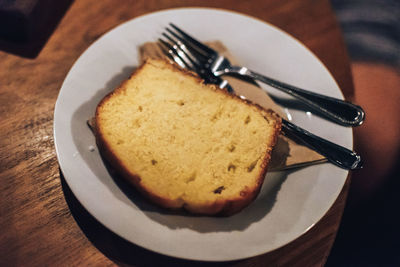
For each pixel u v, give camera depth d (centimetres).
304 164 32
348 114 33
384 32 64
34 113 34
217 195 30
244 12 40
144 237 29
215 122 34
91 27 38
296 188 31
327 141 32
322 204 30
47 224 31
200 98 34
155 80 35
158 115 33
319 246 31
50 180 32
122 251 30
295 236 29
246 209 31
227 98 34
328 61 38
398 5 67
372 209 51
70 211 31
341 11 67
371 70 57
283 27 40
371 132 51
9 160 33
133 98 34
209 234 29
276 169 32
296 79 36
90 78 34
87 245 30
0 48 37
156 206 30
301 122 34
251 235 29
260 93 36
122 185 31
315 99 34
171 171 31
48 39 37
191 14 38
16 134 34
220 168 32
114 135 32
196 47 37
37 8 36
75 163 31
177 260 30
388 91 55
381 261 48
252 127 33
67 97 33
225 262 30
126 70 35
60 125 32
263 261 31
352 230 50
